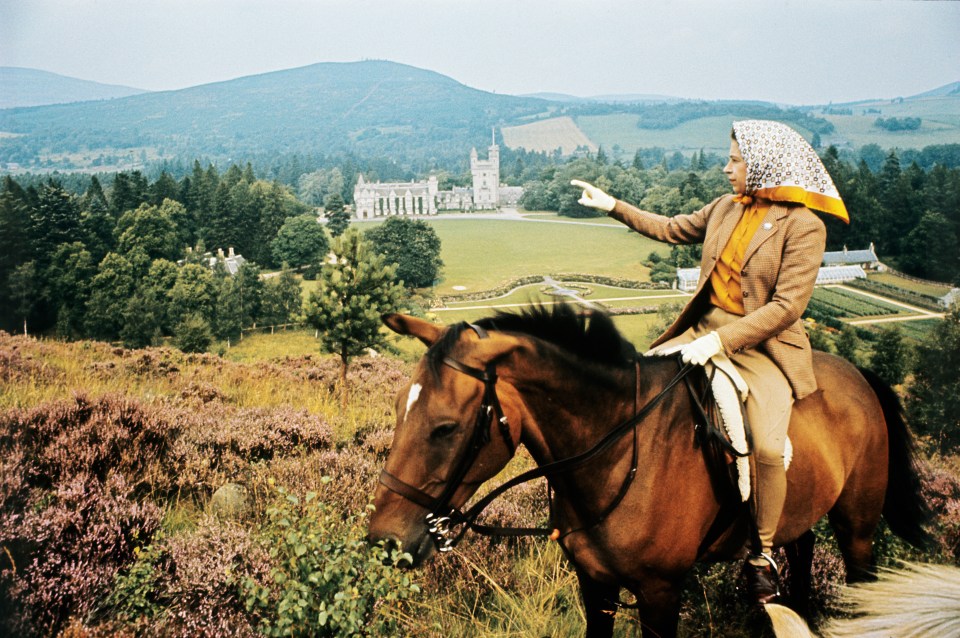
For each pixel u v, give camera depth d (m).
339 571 3.15
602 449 2.73
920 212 82.56
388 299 13.41
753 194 3.04
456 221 197.75
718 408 2.91
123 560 3.94
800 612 3.82
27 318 57.78
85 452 5.23
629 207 3.59
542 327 2.76
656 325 60.91
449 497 2.47
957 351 17.69
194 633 3.29
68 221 76.50
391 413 10.34
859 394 3.53
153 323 67.50
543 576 4.32
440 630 3.62
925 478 5.75
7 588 3.30
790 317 2.83
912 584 2.78
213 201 125.06
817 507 3.24
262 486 5.42
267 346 68.06
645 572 2.81
